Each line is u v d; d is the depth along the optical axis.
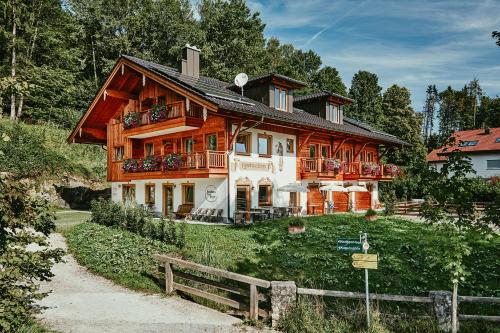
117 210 15.84
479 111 93.06
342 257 11.91
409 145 33.62
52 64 37.31
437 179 6.92
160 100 22.53
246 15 48.88
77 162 30.05
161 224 13.28
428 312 7.63
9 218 5.61
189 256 11.64
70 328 7.23
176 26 47.16
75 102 40.91
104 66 45.47
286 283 7.75
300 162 24.16
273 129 22.20
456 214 7.06
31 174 24.88
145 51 46.34
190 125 19.70
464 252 6.59
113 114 26.11
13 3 33.28
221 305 8.80
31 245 13.49
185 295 9.52
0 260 5.67
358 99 63.91
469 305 8.88
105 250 12.24
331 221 18.00
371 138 28.42
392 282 10.05
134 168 22.81
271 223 17.06
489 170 43.12
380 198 36.41
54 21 37.31
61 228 16.70
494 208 6.59
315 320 7.41
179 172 19.88
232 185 19.52
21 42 32.72
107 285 10.08
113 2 46.56
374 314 7.38
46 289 9.59
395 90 57.88
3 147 24.81
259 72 49.59
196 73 24.50
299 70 72.75
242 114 18.61
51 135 31.58
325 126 23.55
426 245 12.87
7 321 5.84
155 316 8.09
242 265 11.22
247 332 7.39
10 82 6.11
